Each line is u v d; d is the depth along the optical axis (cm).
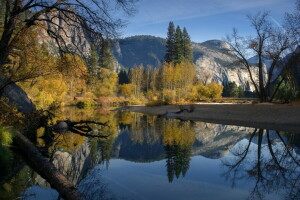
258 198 664
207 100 6056
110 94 7906
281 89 4619
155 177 838
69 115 3216
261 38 3447
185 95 6688
